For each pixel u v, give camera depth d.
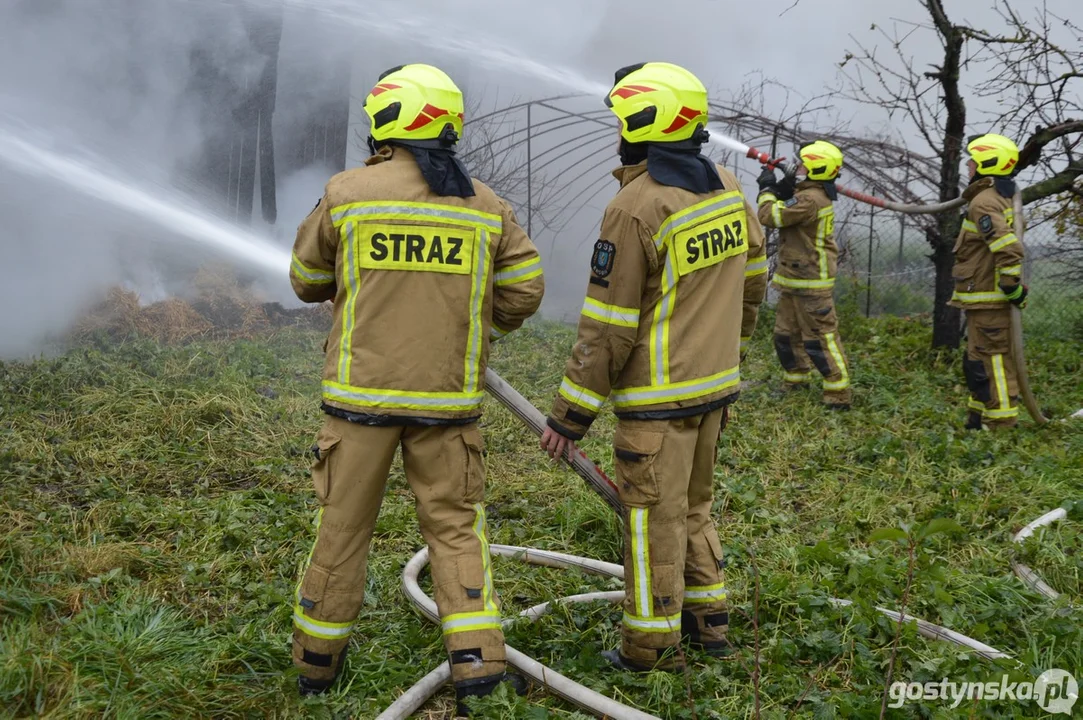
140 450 4.73
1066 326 9.32
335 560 2.76
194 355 6.02
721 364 2.95
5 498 3.98
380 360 2.68
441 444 2.76
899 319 9.07
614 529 4.20
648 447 2.87
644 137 2.85
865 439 5.79
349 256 2.68
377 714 2.76
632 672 2.99
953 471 5.17
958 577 3.78
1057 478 5.05
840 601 3.43
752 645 3.21
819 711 2.73
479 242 2.75
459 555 2.75
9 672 2.54
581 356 2.86
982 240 5.95
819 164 6.49
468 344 2.76
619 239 2.79
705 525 3.15
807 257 6.57
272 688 2.77
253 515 4.07
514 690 2.74
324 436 2.76
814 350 6.55
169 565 3.56
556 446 2.96
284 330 7.03
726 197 2.96
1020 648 3.23
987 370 6.02
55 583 3.25
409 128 2.73
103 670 2.67
